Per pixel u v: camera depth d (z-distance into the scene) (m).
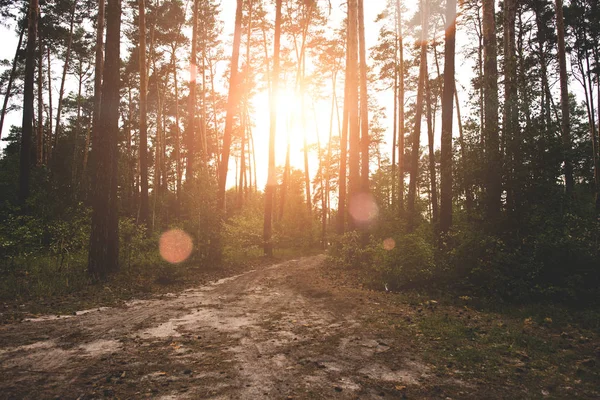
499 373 3.93
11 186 19.91
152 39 26.80
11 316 6.16
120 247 13.54
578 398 3.32
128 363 4.17
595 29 20.91
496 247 8.47
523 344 4.87
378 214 18.36
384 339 5.23
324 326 5.99
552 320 6.02
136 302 7.96
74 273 10.45
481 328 5.72
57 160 32.66
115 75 11.21
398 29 26.00
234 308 7.45
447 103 11.37
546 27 21.23
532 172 8.87
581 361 4.20
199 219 15.09
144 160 19.02
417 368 4.09
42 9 26.55
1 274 9.43
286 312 7.09
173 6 27.66
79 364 4.09
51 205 12.57
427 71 24.95
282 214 31.75
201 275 12.85
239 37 17.56
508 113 9.41
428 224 12.09
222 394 3.37
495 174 9.05
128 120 38.19
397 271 9.80
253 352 4.64
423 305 7.59
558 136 8.92
